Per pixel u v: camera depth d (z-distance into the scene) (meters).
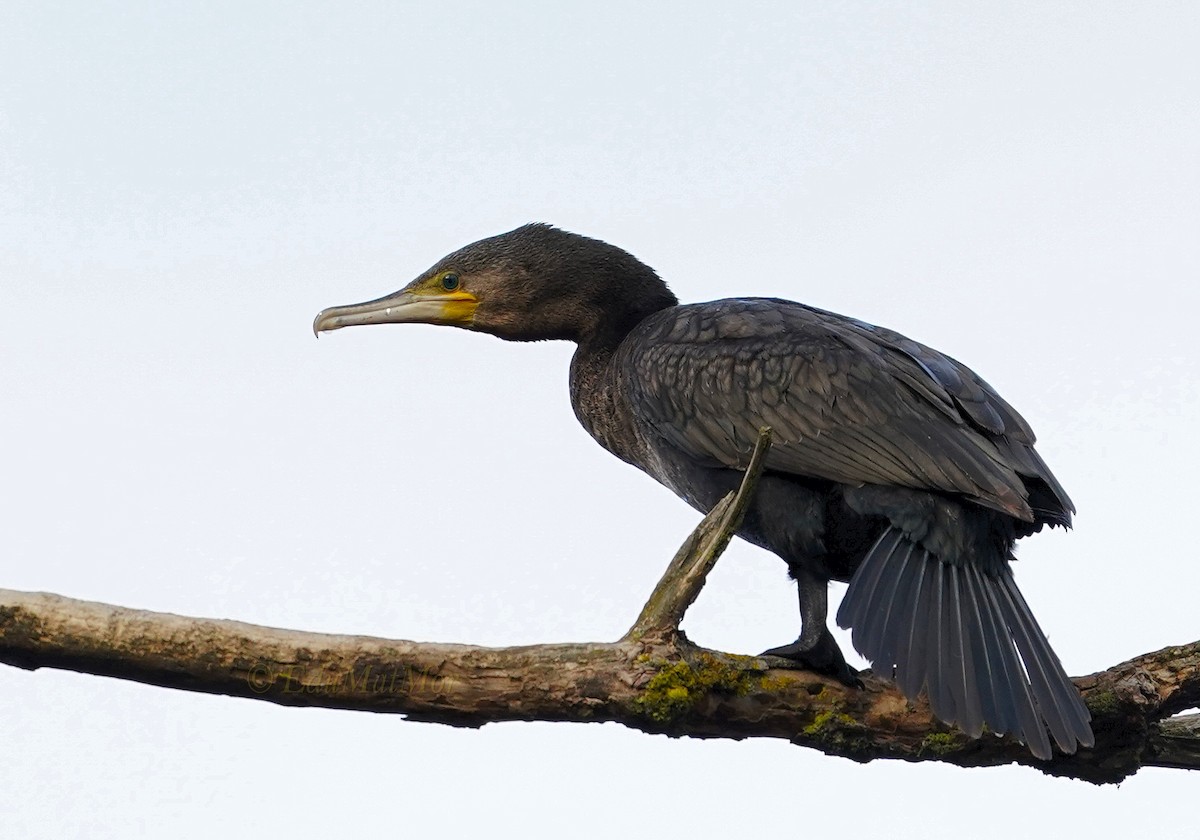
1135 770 10.10
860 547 11.00
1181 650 10.04
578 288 13.62
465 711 8.66
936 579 10.05
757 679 9.51
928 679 9.30
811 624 10.38
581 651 8.89
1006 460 10.52
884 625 9.66
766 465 11.11
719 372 11.62
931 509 10.34
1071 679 10.00
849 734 9.69
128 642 7.99
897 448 10.61
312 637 8.34
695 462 11.77
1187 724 10.22
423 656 8.52
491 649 8.70
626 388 12.54
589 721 8.95
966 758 9.93
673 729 9.13
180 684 8.19
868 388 10.98
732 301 12.55
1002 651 9.53
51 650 7.91
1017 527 10.76
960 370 11.41
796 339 11.52
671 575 9.15
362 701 8.46
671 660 9.05
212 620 8.18
